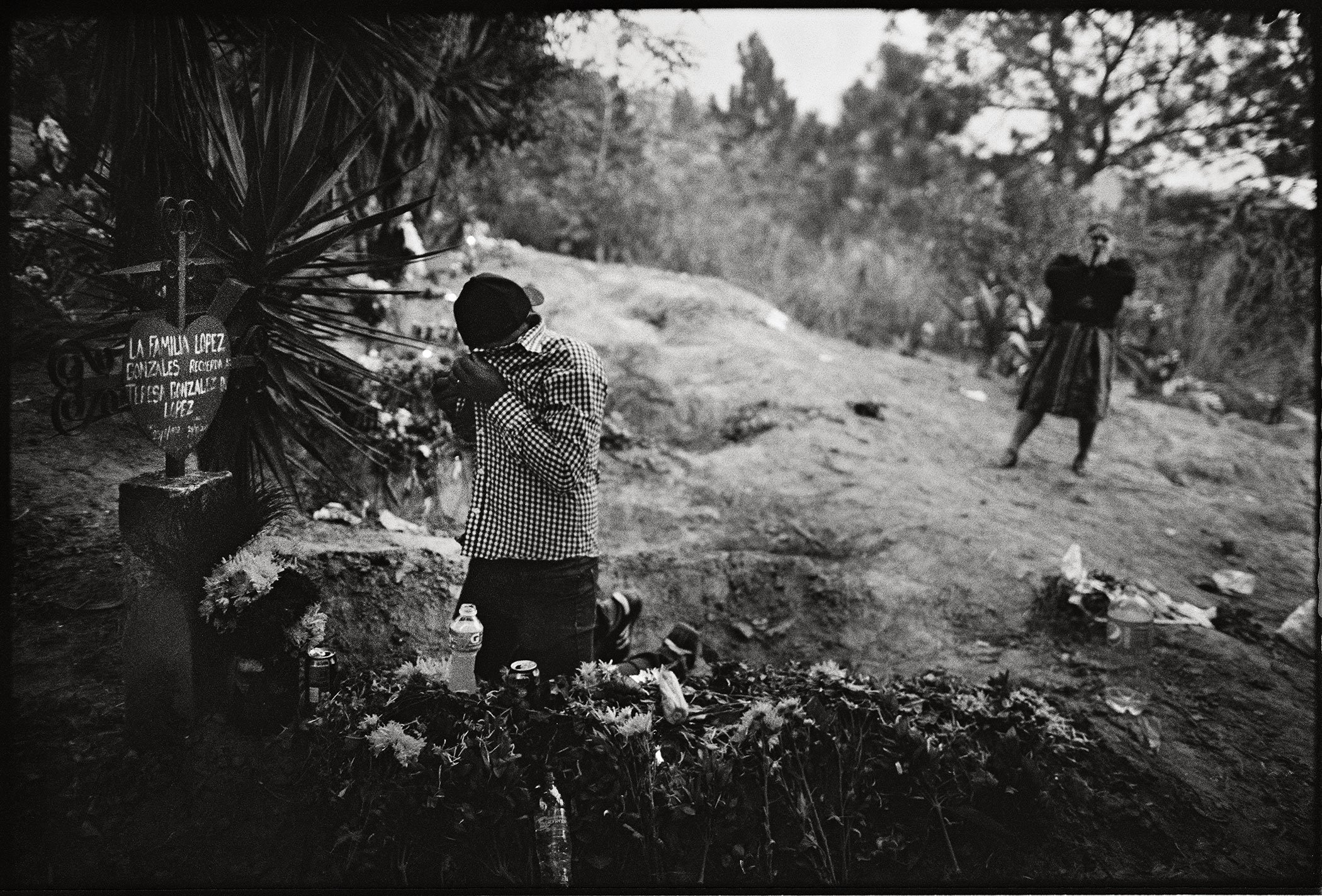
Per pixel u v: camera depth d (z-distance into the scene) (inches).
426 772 120.8
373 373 161.3
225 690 128.6
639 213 452.4
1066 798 140.7
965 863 132.3
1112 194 512.1
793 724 137.0
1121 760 152.3
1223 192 490.3
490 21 269.1
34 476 170.7
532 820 121.4
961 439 297.1
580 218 433.1
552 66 293.1
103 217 212.2
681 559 197.9
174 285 124.3
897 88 685.3
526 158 433.1
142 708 123.4
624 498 223.9
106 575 152.0
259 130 152.6
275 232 146.2
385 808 118.4
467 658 133.8
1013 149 536.4
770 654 177.5
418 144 264.8
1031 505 253.6
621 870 124.3
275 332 154.7
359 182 228.7
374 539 177.3
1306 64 415.5
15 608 142.9
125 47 145.0
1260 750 161.2
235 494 134.7
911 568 206.1
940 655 180.1
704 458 253.3
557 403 129.7
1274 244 467.8
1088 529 244.5
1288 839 143.3
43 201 214.5
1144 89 473.4
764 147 618.2
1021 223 491.5
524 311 132.8
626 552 198.1
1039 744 144.6
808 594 193.5
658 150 483.8
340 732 123.2
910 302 451.5
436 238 337.4
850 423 284.5
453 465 204.7
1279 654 197.6
